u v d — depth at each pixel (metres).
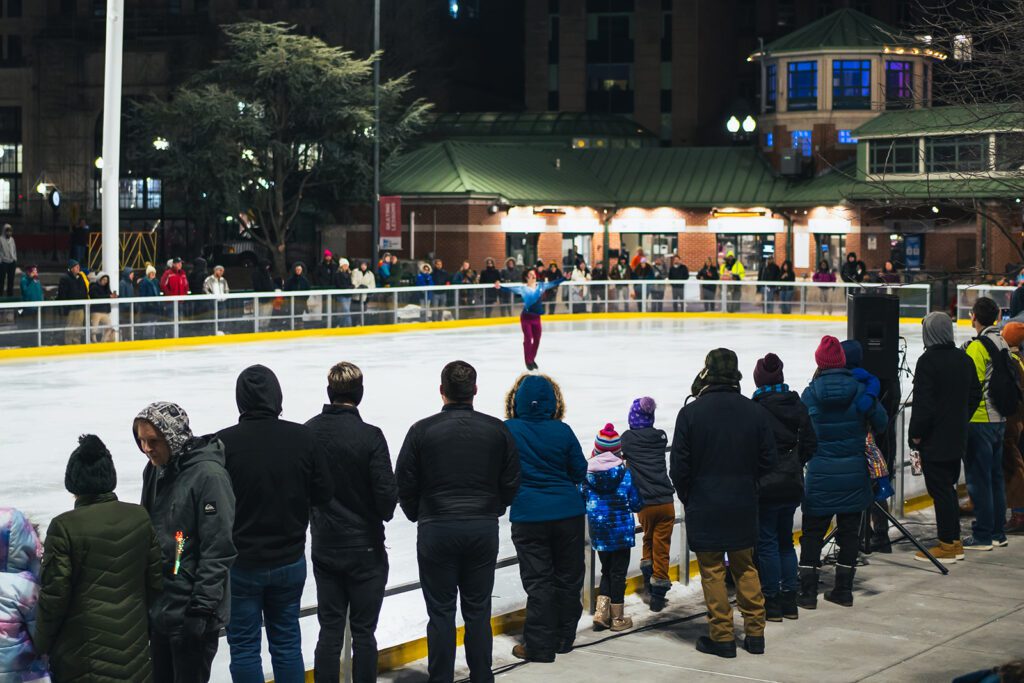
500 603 8.75
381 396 21.75
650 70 86.50
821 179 58.19
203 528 5.85
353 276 35.84
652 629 8.56
